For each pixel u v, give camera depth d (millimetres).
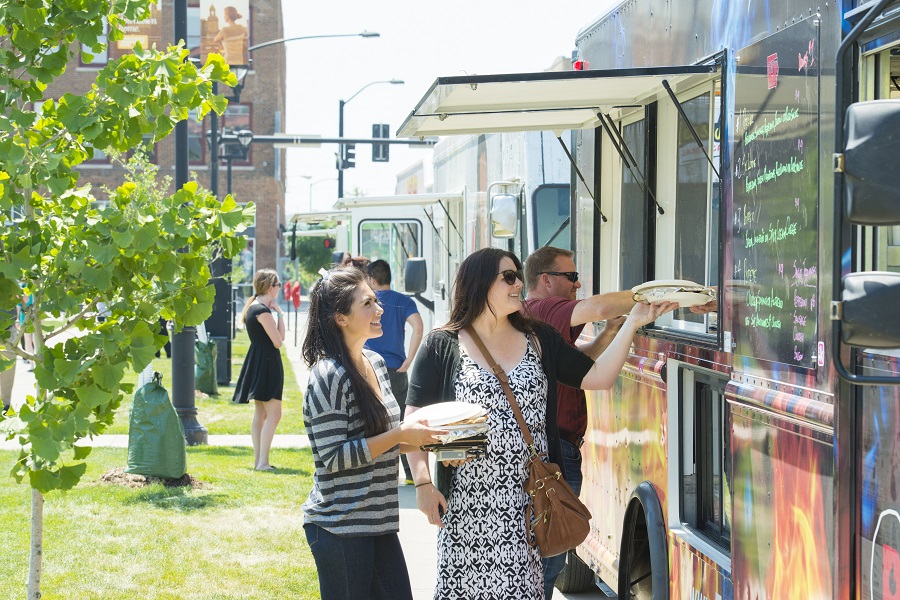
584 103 4934
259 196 43125
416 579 6883
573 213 6066
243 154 23953
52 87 36188
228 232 4500
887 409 2594
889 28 2641
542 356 4047
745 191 3559
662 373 4367
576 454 5035
